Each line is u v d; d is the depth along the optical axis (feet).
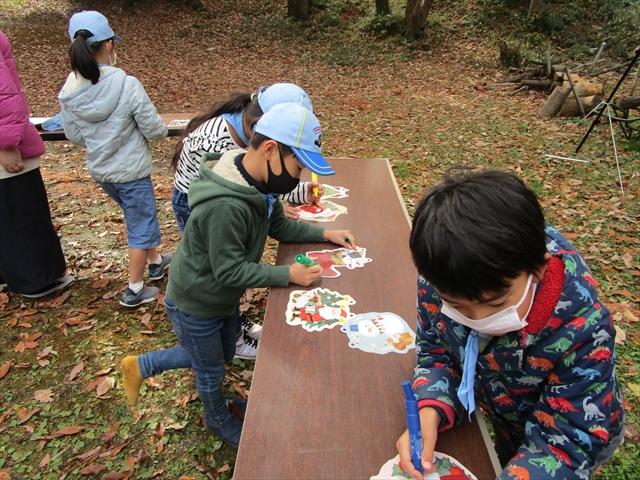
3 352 8.80
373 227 6.77
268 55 43.21
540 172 17.53
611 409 2.91
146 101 8.82
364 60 40.52
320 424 3.64
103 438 7.17
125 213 9.50
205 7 52.03
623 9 44.27
